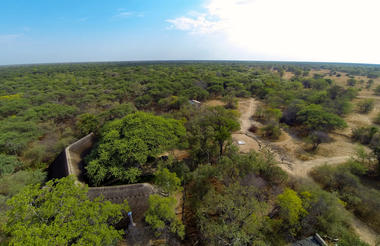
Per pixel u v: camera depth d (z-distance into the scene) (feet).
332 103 142.51
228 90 212.64
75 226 31.76
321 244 42.96
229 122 92.63
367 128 105.19
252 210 43.98
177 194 62.90
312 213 48.21
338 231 46.16
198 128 84.89
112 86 213.87
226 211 46.39
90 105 150.82
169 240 45.52
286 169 80.43
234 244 38.86
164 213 40.40
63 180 39.42
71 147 72.02
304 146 100.73
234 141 107.45
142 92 189.67
